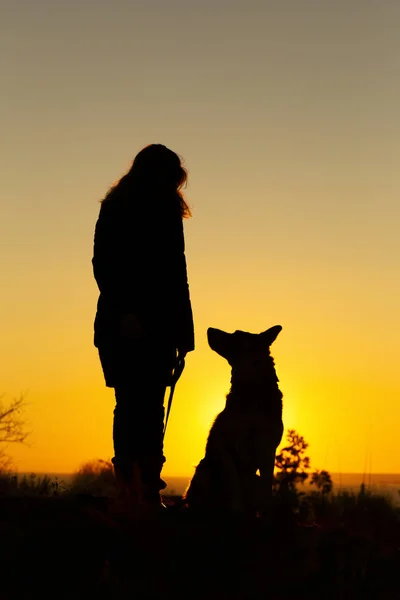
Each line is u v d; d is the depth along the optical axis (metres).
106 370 7.23
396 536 7.09
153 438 7.22
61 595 5.71
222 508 7.34
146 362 7.14
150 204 7.13
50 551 6.04
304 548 6.46
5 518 6.45
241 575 6.17
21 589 5.71
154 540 6.23
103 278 7.06
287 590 6.16
